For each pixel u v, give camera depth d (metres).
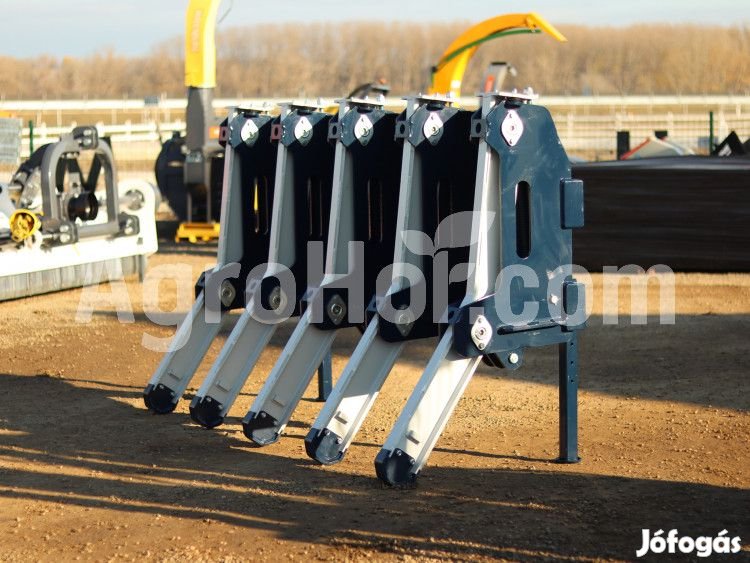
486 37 41.03
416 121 10.84
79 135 20.25
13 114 79.19
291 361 11.97
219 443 12.04
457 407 13.39
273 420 11.95
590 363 15.75
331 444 10.99
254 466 11.07
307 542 8.73
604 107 119.75
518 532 8.84
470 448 11.55
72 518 9.50
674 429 12.10
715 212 23.70
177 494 10.14
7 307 21.48
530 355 16.61
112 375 15.80
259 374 15.64
